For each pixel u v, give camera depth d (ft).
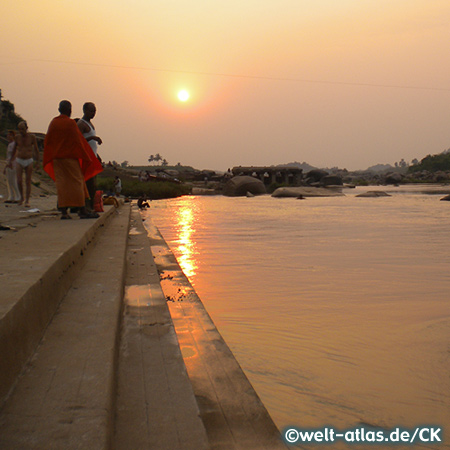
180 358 10.70
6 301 8.32
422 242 38.60
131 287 17.87
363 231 47.19
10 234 18.58
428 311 18.54
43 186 83.10
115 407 8.42
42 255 13.24
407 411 10.91
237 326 16.97
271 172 251.80
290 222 58.29
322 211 79.05
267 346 14.99
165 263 26.40
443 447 9.53
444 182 344.90
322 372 13.04
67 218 25.21
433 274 25.63
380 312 18.51
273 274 25.89
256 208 90.02
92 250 20.98
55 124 24.09
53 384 7.73
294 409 11.08
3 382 7.32
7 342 7.59
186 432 7.68
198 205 104.17
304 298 20.71
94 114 28.63
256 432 8.84
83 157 24.70
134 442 7.39
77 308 12.05
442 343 15.06
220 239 41.68
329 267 27.86
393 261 29.73
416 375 12.77
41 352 9.09
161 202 122.21
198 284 23.65
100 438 6.15
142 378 9.67
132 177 221.87
